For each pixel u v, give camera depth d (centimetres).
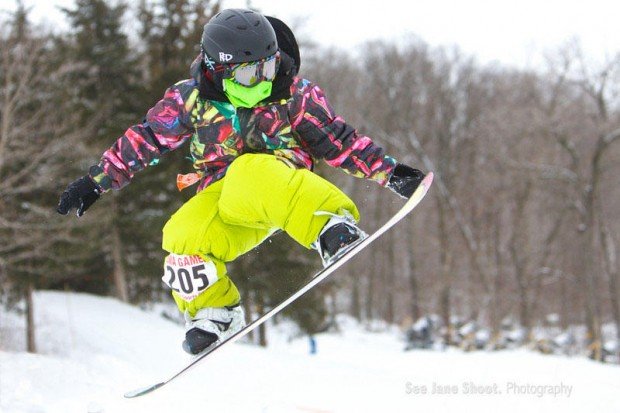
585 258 3259
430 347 2302
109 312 2181
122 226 2352
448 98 3903
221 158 313
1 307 1905
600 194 3838
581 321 4097
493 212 3831
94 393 883
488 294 3538
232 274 2017
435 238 4078
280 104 302
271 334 2742
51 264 1738
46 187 1670
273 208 292
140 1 2370
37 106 1683
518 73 3772
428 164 3666
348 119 3947
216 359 1273
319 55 3888
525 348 2170
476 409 754
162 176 2223
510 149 3556
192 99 304
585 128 3391
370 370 1184
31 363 955
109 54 2233
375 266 4603
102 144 2141
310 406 834
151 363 1520
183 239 316
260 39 283
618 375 915
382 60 4019
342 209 291
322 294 2372
